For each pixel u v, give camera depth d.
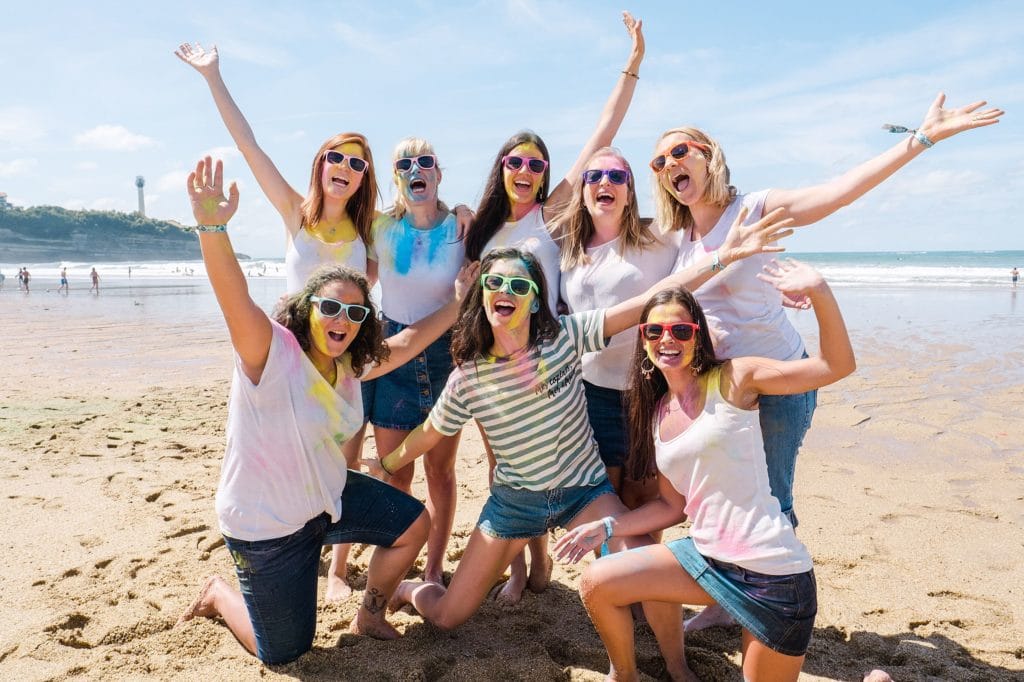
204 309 22.88
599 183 3.56
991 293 25.09
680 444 2.91
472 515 4.94
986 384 9.04
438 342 3.95
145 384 9.69
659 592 2.86
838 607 3.67
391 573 3.34
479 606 3.74
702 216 3.47
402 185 3.96
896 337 13.36
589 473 3.36
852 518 4.83
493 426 3.31
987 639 3.36
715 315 3.34
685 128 3.37
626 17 4.47
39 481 5.54
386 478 3.92
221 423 7.48
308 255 4.03
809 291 2.63
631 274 3.63
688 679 3.05
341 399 3.20
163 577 3.93
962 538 4.48
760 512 2.76
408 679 2.99
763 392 2.81
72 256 156.38
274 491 3.00
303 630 3.15
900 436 6.89
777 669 2.72
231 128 4.23
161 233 175.50
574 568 4.23
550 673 3.06
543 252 3.90
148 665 3.07
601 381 3.71
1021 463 6.00
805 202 3.22
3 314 21.00
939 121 2.95
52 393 8.98
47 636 3.27
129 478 5.63
